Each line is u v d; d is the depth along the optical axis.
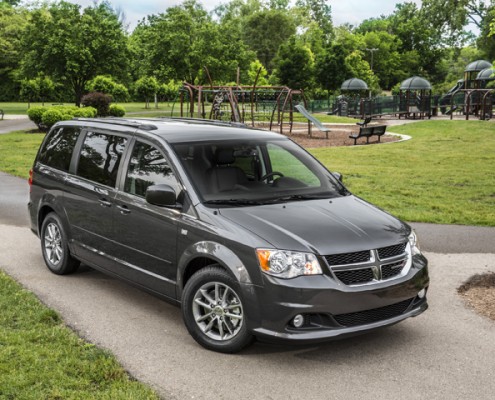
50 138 7.32
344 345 5.02
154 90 69.25
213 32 52.59
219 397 4.08
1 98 80.69
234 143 5.77
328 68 71.94
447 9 75.69
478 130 29.70
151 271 5.47
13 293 6.12
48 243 7.07
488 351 4.92
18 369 4.34
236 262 4.60
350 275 4.57
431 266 7.38
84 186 6.30
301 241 4.57
